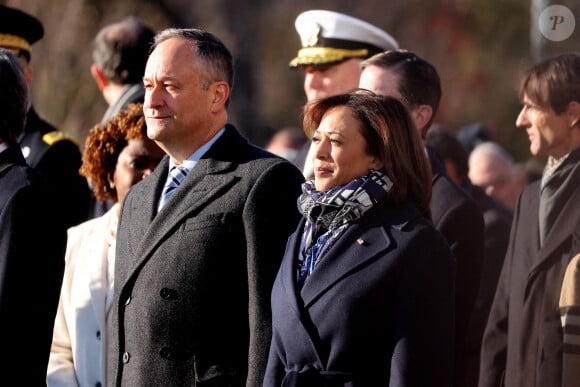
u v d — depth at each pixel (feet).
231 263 34.09
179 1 120.37
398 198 31.94
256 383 32.94
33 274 34.96
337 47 46.55
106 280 38.09
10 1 93.04
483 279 46.83
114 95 49.90
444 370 30.45
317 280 31.37
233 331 34.06
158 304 34.09
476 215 39.37
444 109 145.79
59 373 37.73
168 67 34.99
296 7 158.71
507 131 140.26
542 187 37.06
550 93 36.50
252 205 33.99
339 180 32.24
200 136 35.50
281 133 73.72
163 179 36.42
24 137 47.16
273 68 155.84
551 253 35.63
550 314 35.22
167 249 34.35
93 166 40.86
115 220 39.40
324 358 31.01
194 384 33.68
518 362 36.55
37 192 35.58
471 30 153.17
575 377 33.81
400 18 157.17
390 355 30.66
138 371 34.30
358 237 31.58
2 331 34.45
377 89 40.42
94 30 94.94
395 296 30.81
